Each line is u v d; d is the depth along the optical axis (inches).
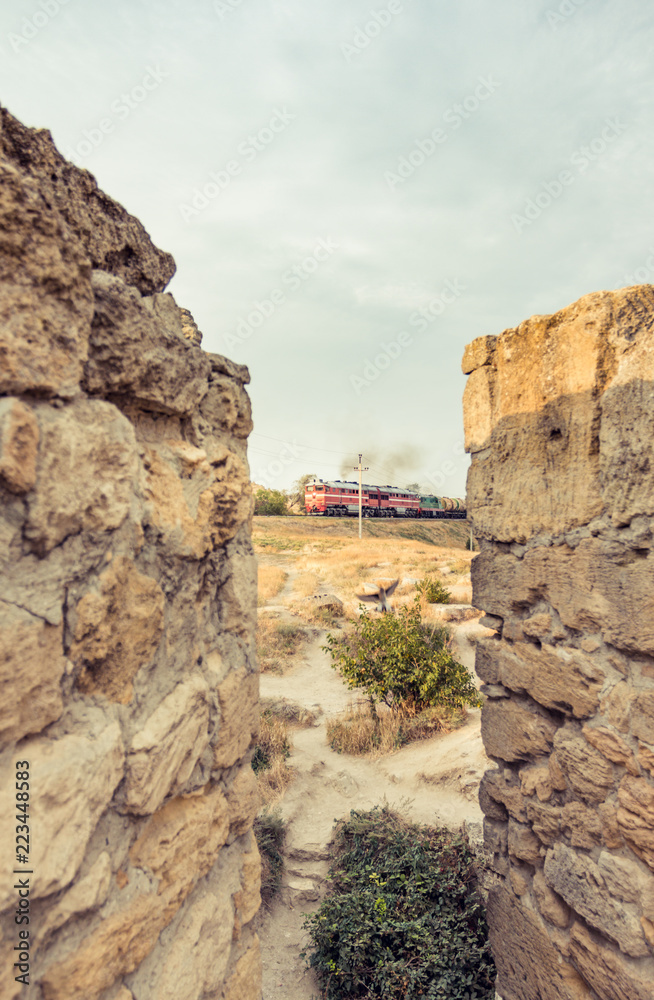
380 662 294.5
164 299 74.7
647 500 88.5
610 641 94.5
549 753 109.7
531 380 111.4
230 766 78.6
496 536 119.4
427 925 148.0
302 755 255.8
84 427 52.1
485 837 127.2
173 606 66.6
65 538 49.4
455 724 271.9
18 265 44.8
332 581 701.3
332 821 202.7
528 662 112.9
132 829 58.0
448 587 576.7
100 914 51.6
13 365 44.2
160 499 64.1
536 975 111.0
